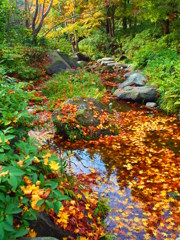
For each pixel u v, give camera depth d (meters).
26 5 11.69
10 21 10.41
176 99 6.16
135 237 2.53
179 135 4.95
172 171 3.70
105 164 3.97
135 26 18.75
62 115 4.91
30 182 1.74
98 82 8.51
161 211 2.90
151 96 6.99
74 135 4.76
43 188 1.74
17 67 8.27
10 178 1.53
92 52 17.67
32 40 10.59
